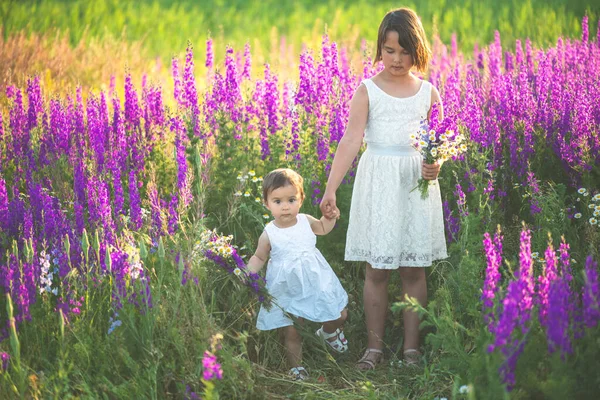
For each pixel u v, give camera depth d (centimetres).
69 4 1453
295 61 1078
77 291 373
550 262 316
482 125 514
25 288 345
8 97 618
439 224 422
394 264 405
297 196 404
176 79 599
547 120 525
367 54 551
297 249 404
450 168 484
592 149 482
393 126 406
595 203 447
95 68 973
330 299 402
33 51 958
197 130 511
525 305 302
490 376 287
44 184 505
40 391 319
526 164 494
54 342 357
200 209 390
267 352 411
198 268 383
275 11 1609
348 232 430
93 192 416
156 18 1446
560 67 639
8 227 413
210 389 288
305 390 377
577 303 342
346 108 518
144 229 427
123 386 324
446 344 341
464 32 1225
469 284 376
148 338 346
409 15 393
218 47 1292
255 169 546
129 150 539
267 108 549
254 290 392
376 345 421
